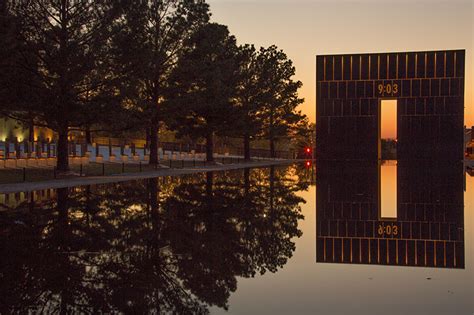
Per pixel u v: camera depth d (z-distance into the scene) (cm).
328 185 2881
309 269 880
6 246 1058
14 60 2805
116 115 3209
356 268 892
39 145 3869
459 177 3712
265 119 7938
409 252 1052
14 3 2884
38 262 915
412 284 777
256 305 664
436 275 841
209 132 5491
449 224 1456
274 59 7312
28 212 1583
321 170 4803
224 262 928
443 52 7544
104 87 3281
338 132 7925
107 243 1097
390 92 7725
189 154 6450
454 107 7544
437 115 7606
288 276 829
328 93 7931
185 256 975
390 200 2098
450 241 1180
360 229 1366
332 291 735
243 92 6538
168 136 8831
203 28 4562
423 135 7662
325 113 7956
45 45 3036
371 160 7825
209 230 1283
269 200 2023
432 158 7631
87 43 3144
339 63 7875
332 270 875
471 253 1036
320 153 7975
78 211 1612
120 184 2758
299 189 2583
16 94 2931
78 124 3281
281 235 1230
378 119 7788
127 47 3244
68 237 1163
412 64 7656
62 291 734
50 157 3966
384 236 1259
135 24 3353
